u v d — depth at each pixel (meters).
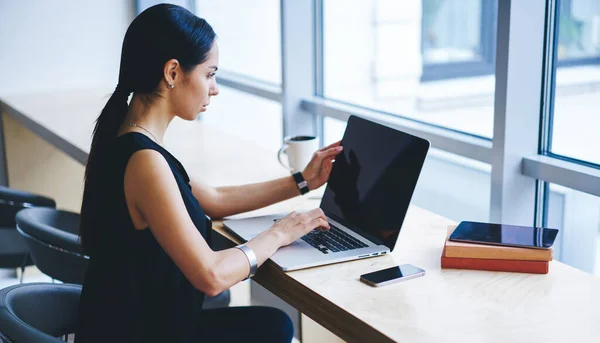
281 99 3.54
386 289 1.60
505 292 1.58
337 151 2.12
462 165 2.68
